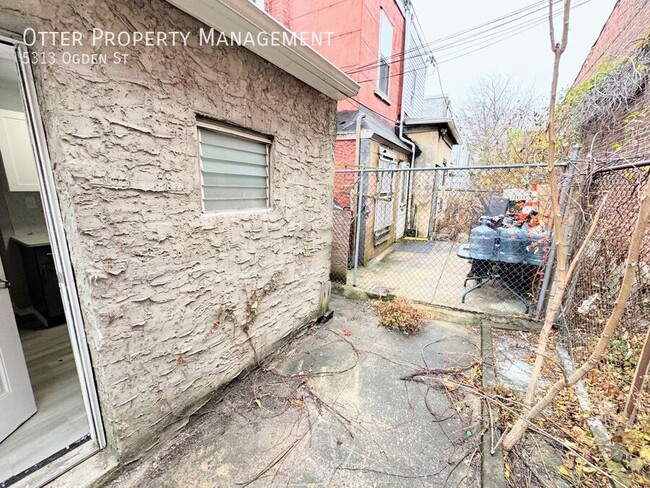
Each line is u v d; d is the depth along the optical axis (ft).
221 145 6.21
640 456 4.85
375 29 20.21
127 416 4.84
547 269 10.16
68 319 4.58
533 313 11.02
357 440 5.68
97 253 4.20
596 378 7.04
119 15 4.08
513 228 11.56
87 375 4.73
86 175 3.99
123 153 4.35
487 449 5.45
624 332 7.50
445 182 25.94
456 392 7.06
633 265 4.03
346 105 19.47
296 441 5.62
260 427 5.93
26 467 4.64
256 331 7.50
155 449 5.31
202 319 5.96
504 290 13.74
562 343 9.05
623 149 12.27
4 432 5.16
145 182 4.67
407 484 4.84
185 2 4.53
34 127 3.94
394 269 16.85
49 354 8.01
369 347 9.03
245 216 6.66
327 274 10.60
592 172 8.32
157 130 4.75
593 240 8.55
